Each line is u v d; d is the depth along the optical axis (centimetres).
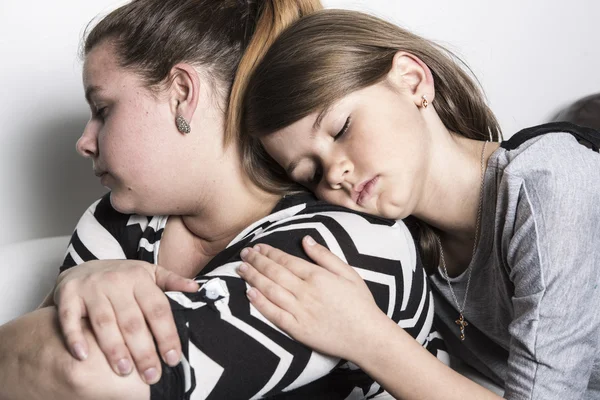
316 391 96
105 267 90
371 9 182
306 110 100
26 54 166
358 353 88
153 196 106
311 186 108
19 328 84
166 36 102
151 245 115
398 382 89
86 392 78
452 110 117
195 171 104
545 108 209
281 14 107
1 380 82
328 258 90
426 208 112
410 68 109
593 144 114
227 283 87
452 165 111
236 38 106
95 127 108
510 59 201
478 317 120
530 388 103
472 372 133
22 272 141
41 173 173
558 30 204
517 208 105
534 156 107
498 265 110
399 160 102
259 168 107
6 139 169
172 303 82
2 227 173
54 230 177
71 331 80
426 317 105
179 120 101
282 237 94
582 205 103
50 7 165
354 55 103
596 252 105
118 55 103
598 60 211
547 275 102
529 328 103
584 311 103
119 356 78
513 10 198
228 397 83
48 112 170
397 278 96
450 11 191
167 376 80
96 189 178
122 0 170
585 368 106
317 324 86
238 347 83
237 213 108
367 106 102
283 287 86
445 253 120
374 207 102
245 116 103
